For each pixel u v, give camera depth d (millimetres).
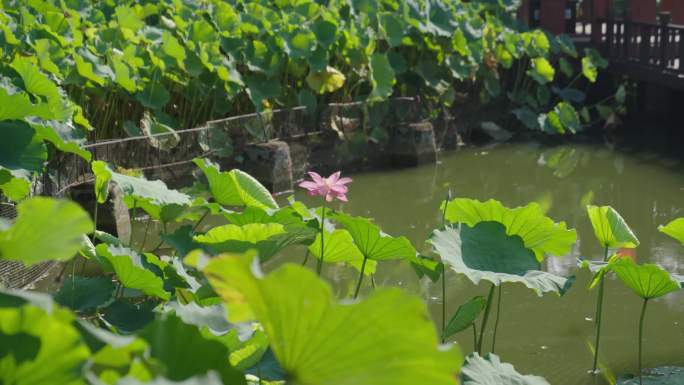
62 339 1247
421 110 11773
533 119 13008
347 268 7113
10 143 4555
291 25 10359
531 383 2846
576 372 5246
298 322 1281
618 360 5414
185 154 8938
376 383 1252
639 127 13297
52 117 4754
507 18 14281
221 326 2570
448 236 3598
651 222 8500
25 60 6410
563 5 15562
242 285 1278
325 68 10500
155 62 9031
